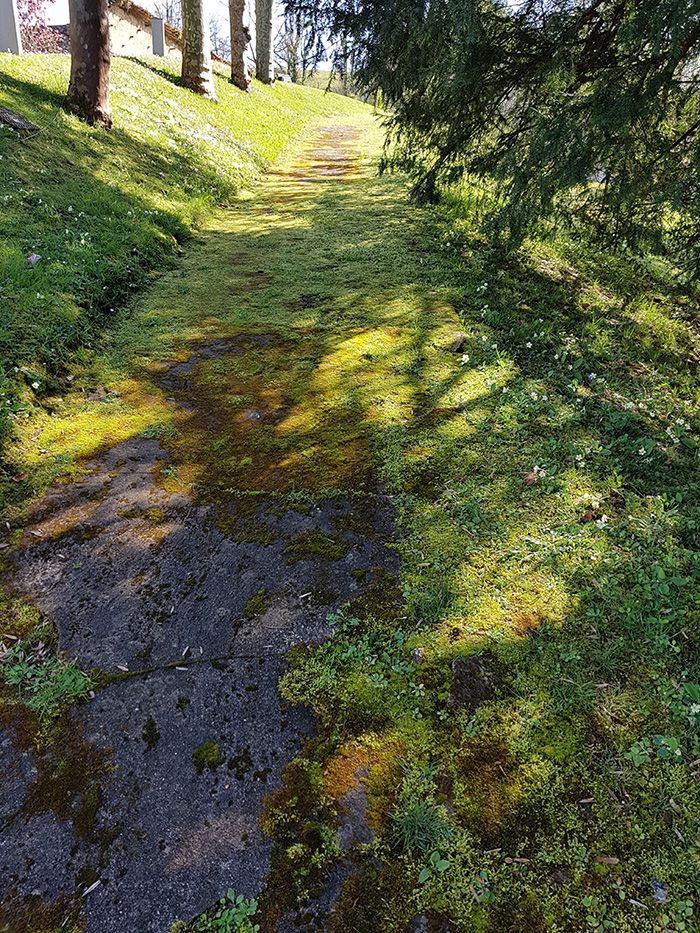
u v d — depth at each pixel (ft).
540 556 10.43
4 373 14.20
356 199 35.94
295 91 91.86
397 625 9.46
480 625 9.27
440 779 7.47
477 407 14.94
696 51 16.96
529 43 21.07
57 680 8.80
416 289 22.18
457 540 10.94
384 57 20.88
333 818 7.18
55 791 7.57
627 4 18.89
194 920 6.42
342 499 12.15
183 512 12.01
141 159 32.58
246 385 16.34
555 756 7.59
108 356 17.30
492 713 8.09
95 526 11.59
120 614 9.89
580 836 6.90
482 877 6.60
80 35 30.99
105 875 6.79
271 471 13.05
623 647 8.86
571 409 14.94
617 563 10.19
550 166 19.42
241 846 6.99
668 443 14.42
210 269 24.64
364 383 16.16
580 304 22.93
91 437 13.98
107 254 22.18
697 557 10.19
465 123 23.44
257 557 10.89
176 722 8.32
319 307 21.03
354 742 7.94
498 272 24.25
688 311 25.21
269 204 35.63
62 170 26.63
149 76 48.98
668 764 7.49
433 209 32.32
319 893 6.57
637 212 21.95
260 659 9.10
